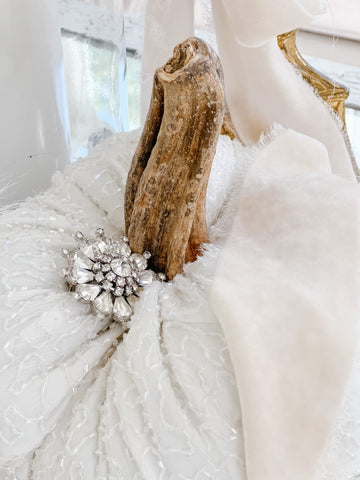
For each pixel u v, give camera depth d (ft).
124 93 3.98
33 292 2.16
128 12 3.63
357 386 1.99
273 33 2.51
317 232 2.23
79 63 3.61
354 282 2.09
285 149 2.78
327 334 1.94
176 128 2.04
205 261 2.23
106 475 1.89
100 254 2.21
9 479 2.03
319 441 1.88
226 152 2.76
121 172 2.61
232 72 3.09
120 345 2.12
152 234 2.29
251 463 1.87
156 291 2.19
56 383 1.99
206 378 1.93
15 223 2.48
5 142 3.20
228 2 2.50
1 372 1.96
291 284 2.06
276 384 1.90
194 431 1.89
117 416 1.95
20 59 3.03
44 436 2.00
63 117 3.46
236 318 1.95
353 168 3.56
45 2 3.02
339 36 5.16
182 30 3.31
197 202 2.26
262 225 2.38
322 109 3.27
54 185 2.76
